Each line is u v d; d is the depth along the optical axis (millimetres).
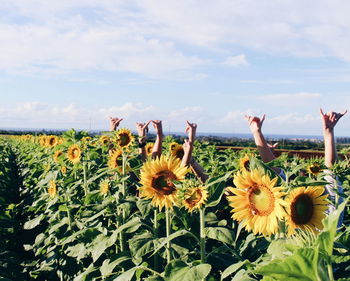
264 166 3068
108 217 6246
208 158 10164
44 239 7930
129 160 6137
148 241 4359
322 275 1445
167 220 4379
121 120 7809
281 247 1980
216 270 4109
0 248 7789
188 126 5422
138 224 4680
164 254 4402
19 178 18016
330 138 4820
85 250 5605
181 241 4719
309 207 2684
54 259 7121
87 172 7973
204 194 3566
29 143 27531
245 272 2613
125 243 5445
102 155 8750
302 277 1428
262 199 2695
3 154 24109
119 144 5910
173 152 6883
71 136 8305
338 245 2088
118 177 5965
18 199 14523
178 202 3852
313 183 2695
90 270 5055
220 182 3680
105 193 5898
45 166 11109
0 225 9281
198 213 4949
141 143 6301
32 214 10469
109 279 4402
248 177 2746
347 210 5633
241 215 2727
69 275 6488
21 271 7102
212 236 3402
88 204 6262
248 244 3834
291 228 2598
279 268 1422
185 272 3172
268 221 2641
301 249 1404
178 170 4055
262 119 4391
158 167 4062
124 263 4723
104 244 4785
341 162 4484
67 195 7332
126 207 5219
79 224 6391
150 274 4785
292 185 2799
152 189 4008
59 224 6809
